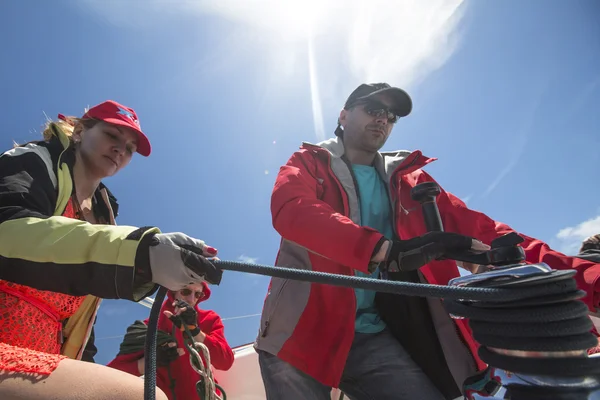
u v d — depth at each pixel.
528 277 0.69
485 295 0.70
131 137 1.73
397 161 1.91
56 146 1.40
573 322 0.67
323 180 1.79
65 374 0.82
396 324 1.68
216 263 0.92
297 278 0.86
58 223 0.96
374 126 1.93
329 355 1.55
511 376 0.69
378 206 1.86
